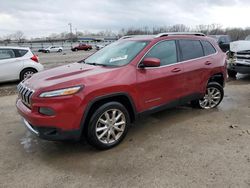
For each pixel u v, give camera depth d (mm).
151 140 4223
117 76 3932
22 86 3998
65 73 3994
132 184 3059
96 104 3805
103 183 3096
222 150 3818
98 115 3732
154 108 4465
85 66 4438
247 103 6301
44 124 3438
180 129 4660
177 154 3730
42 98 3428
